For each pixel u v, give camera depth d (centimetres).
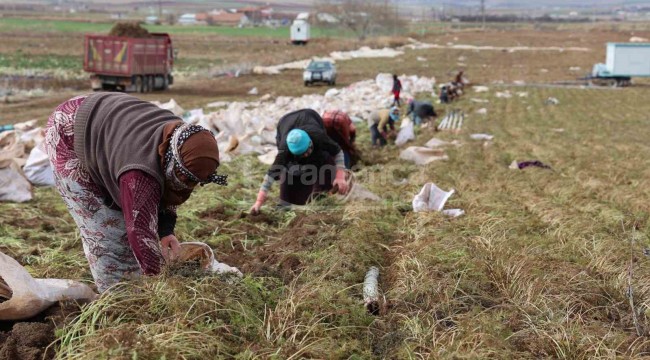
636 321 548
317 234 763
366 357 475
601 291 616
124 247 487
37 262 658
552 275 635
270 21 17075
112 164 434
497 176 1201
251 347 459
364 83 3306
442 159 1355
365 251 698
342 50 6875
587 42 8962
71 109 454
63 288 493
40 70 4125
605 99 3403
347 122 1064
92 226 472
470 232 784
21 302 469
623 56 4122
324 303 529
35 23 11325
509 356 470
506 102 3094
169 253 496
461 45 8106
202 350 430
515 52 7075
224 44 7625
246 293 520
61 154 455
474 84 3988
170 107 1692
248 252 729
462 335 498
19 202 920
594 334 514
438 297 574
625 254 730
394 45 7694
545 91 3725
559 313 554
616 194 1078
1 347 449
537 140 1855
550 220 882
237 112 1520
